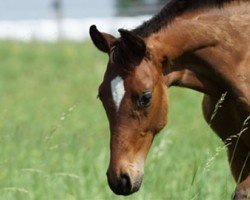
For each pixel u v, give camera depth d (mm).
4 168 13594
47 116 18906
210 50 10398
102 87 9852
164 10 10461
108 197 12531
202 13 10500
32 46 33312
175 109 19297
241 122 10523
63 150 14234
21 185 12969
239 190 10305
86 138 14969
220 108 10625
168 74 10305
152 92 9875
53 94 23297
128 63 9812
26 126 16609
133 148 9812
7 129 15562
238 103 10391
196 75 10500
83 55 30969
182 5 10438
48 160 13352
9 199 12633
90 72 27422
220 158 14203
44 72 27953
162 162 13375
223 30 10453
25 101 21906
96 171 13352
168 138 14664
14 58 31016
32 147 14852
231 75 10383
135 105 9766
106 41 10133
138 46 9789
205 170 10547
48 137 12516
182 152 14109
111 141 9805
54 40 35031
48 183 12922
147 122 9883
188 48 10336
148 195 12250
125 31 9688
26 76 27438
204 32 10383
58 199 12648
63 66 29219
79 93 23281
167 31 10312
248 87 10367
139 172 9812
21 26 39031
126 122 9766
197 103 19938
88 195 12711
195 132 15516
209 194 12461
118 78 9789
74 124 17844
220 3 10578
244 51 10430
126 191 9758
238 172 10945
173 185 12633
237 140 10531
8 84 25891
